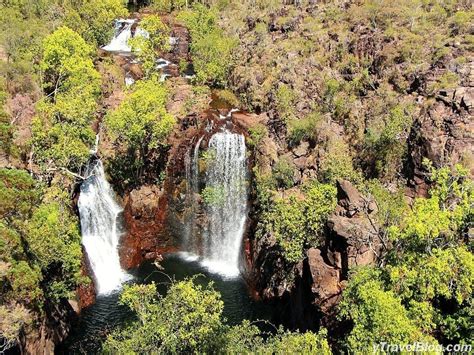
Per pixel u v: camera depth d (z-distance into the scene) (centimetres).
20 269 2972
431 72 4975
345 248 3441
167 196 5431
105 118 5431
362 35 6094
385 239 3231
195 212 5450
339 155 4969
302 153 5250
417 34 5700
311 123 5297
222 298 4594
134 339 2656
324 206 3909
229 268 5212
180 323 2720
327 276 3516
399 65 5372
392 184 4572
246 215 5350
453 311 2656
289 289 4191
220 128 5566
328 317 3353
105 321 4203
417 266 2538
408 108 4809
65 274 3922
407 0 6450
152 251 5388
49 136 4650
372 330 2388
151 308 2820
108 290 4691
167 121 5097
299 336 2620
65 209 4372
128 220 5359
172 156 5441
